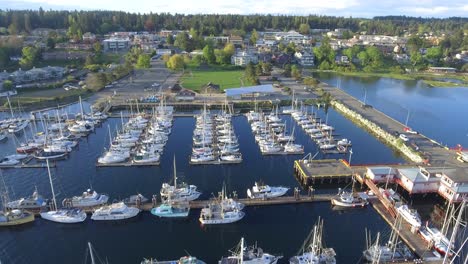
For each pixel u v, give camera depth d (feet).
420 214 244.01
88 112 447.42
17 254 200.34
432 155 321.73
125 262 194.39
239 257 189.78
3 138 362.74
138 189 268.62
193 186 260.62
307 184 278.87
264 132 384.06
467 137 396.78
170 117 433.07
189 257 188.85
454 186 246.06
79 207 237.66
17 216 221.25
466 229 224.94
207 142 351.25
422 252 199.11
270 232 220.64
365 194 256.32
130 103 476.54
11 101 476.54
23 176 288.10
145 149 329.93
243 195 260.62
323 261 189.37
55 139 349.20
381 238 214.07
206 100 508.53
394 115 476.13
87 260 195.72
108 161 306.96
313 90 581.12
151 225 226.58
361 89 632.79
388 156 335.88
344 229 224.12
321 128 401.08
